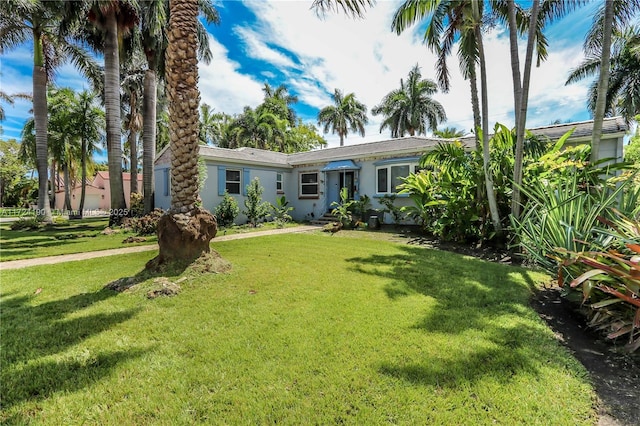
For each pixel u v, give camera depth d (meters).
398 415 1.96
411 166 11.73
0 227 14.70
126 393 2.17
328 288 4.40
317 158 15.26
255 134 28.55
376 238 9.45
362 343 2.82
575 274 3.64
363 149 14.29
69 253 7.27
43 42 14.39
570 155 7.06
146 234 10.46
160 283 4.23
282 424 1.88
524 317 3.45
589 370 2.53
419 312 3.56
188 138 4.98
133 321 3.31
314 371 2.40
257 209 12.60
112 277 4.97
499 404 2.06
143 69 16.47
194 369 2.44
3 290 4.38
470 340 2.89
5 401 2.10
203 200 12.67
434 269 5.47
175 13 4.89
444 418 1.94
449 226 8.46
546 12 8.20
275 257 6.42
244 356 2.61
